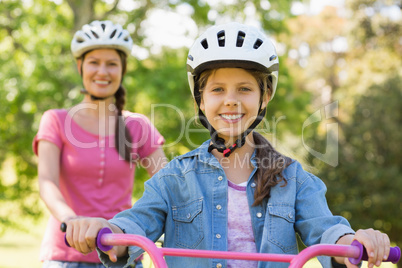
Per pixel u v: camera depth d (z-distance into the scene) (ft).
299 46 115.34
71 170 12.99
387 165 50.01
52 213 11.82
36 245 76.43
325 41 114.73
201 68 9.49
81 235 7.74
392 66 79.87
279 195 9.16
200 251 7.48
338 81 111.24
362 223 49.32
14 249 70.85
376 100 51.26
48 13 48.34
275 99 51.88
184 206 9.35
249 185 9.32
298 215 9.15
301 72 112.06
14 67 42.91
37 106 43.55
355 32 80.43
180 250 7.53
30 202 46.75
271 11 52.39
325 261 8.23
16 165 47.50
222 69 9.37
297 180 9.34
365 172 48.83
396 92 51.39
